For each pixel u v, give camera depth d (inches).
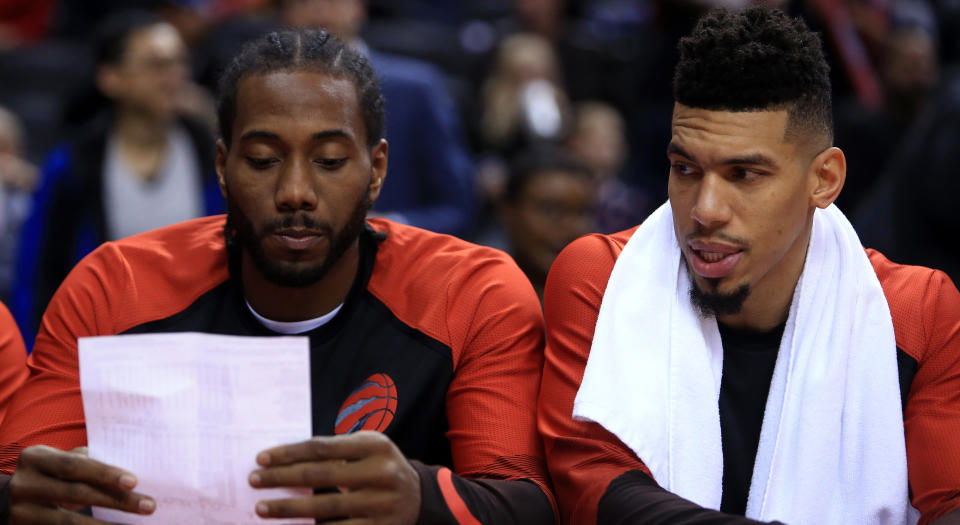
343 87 91.4
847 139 220.7
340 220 91.1
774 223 87.7
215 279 100.2
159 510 83.3
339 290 97.5
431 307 98.8
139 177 193.3
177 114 199.2
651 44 252.5
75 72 332.2
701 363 93.6
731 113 86.0
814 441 91.1
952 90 169.0
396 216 192.1
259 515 82.1
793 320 94.1
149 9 261.1
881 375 92.1
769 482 90.6
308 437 81.9
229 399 81.4
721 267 88.8
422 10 356.2
